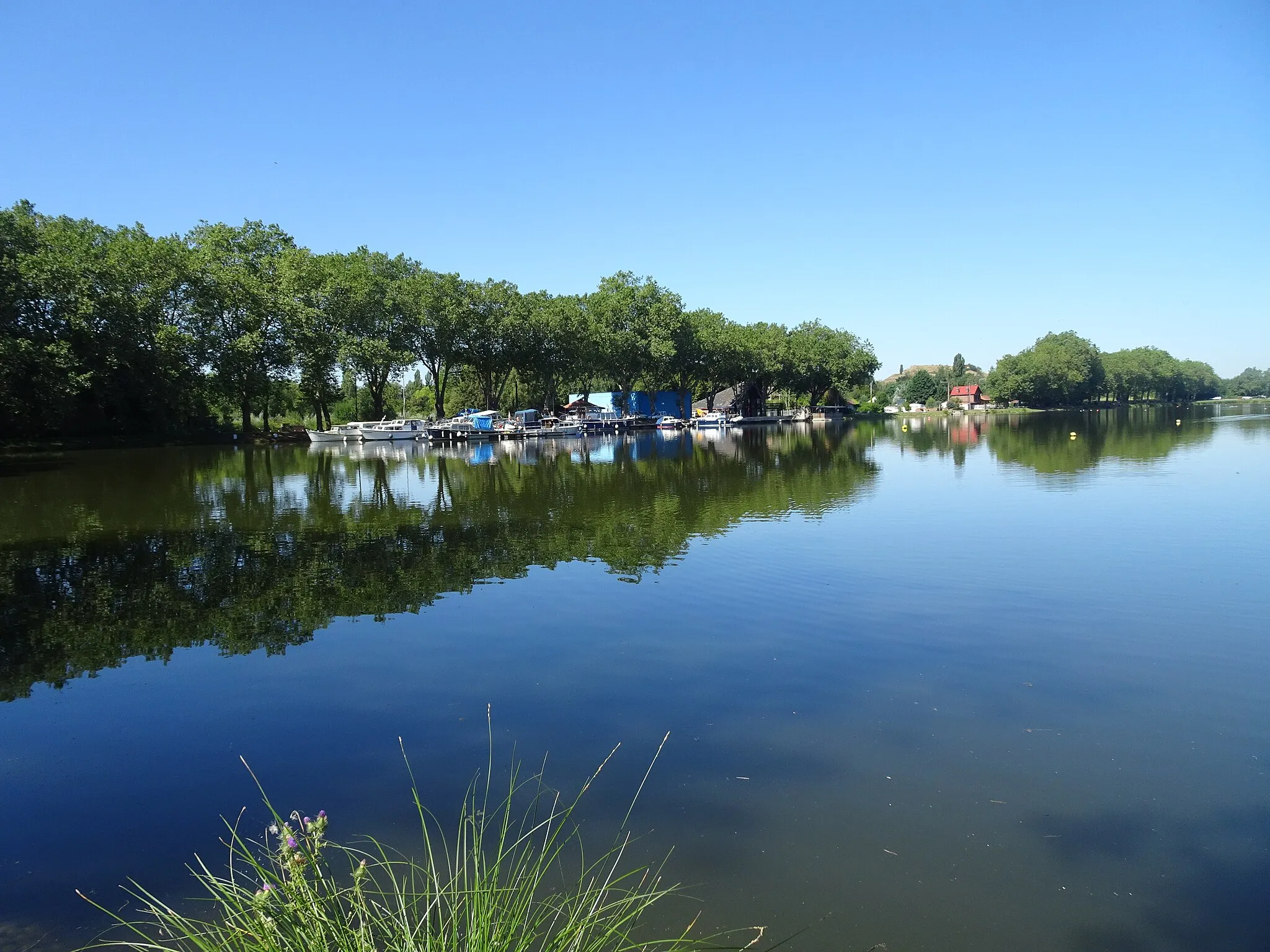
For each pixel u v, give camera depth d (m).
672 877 4.26
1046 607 9.33
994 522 15.02
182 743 6.09
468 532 15.09
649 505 18.44
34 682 7.43
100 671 7.72
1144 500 17.69
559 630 8.72
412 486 24.08
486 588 10.63
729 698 6.75
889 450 36.41
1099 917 3.96
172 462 34.91
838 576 10.90
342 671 7.58
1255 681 7.03
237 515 17.91
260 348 49.91
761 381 89.44
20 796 5.29
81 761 5.80
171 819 4.99
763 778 5.35
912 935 3.81
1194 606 9.31
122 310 42.12
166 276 46.31
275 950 2.95
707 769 5.48
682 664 7.61
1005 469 25.28
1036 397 113.69
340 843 4.61
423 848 4.54
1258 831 4.70
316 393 55.91
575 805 5.01
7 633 8.97
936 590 10.15
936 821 4.83
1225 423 57.28
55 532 15.80
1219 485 19.84
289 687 7.19
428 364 62.00
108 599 10.38
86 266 40.78
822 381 95.38
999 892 4.16
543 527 15.47
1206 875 4.29
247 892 3.29
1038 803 5.02
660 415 80.81
